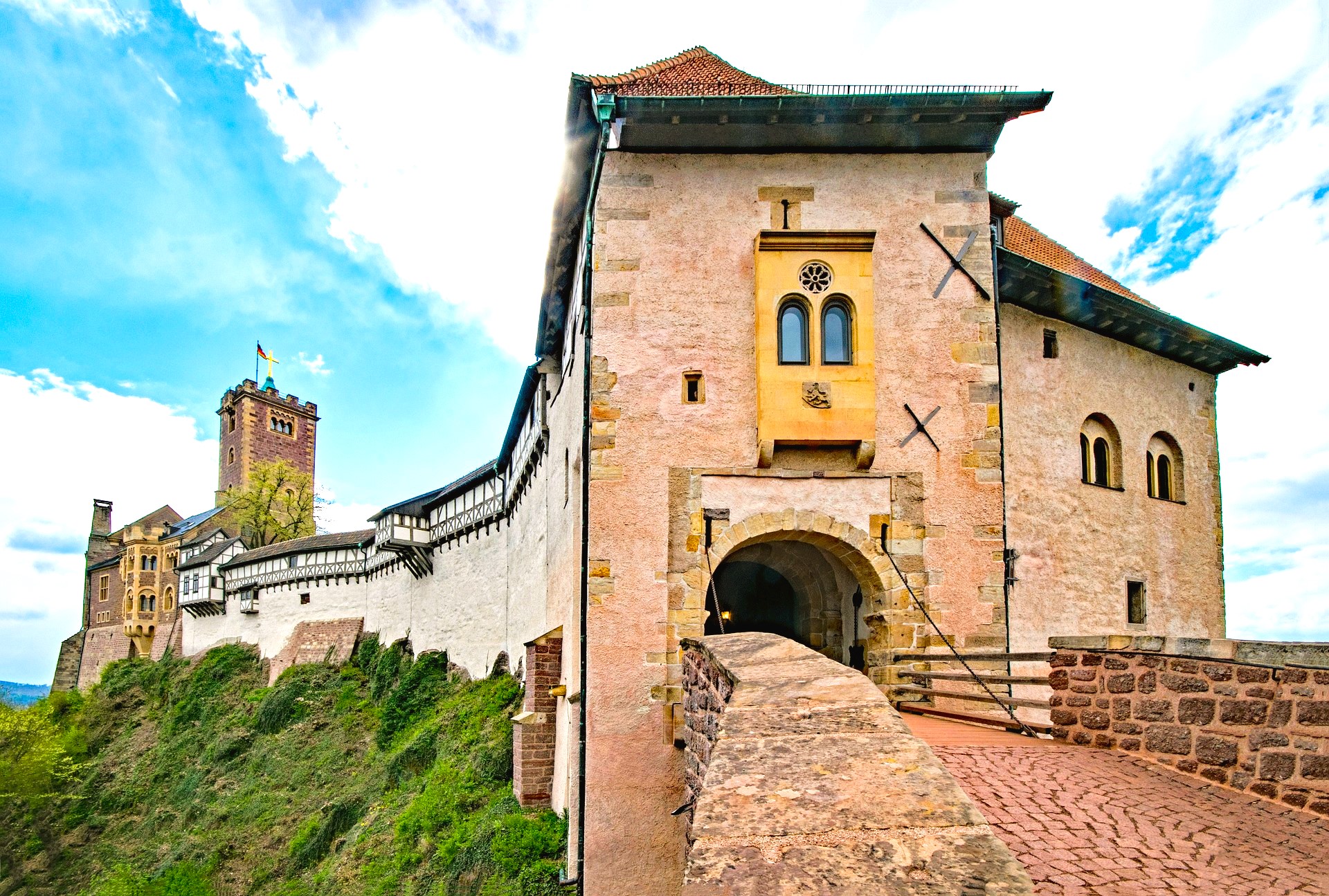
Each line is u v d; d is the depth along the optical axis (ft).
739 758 10.95
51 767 119.44
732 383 34.27
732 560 41.27
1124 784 17.97
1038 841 14.40
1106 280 49.93
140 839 95.86
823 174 35.94
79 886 88.28
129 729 140.77
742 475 33.60
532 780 51.98
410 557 110.22
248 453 204.03
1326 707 16.25
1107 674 21.35
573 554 45.14
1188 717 18.98
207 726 122.31
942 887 7.57
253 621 145.38
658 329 34.50
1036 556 40.57
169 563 181.98
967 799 9.39
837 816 9.02
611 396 34.01
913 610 33.19
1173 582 47.39
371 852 60.03
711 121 33.78
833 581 39.34
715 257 35.04
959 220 35.86
